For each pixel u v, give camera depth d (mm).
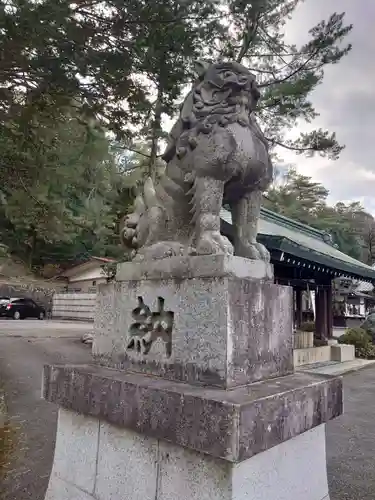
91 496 1991
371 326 15000
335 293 21375
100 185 9812
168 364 1886
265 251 2133
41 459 3723
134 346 2096
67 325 19141
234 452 1384
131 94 6289
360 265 11062
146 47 5855
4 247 14508
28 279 19391
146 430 1687
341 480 3602
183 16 5785
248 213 2225
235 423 1399
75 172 8992
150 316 2033
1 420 4859
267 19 7996
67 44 5254
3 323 18719
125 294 2205
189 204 2230
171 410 1604
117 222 9336
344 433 5066
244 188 2180
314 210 36062
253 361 1808
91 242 23953
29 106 6230
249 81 2117
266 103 8586
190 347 1802
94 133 8578
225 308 1693
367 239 34281
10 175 8094
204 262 1834
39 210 9477
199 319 1784
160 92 6582
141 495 1758
